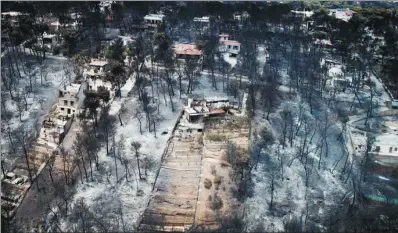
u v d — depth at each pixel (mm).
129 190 148000
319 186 156250
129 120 184250
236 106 195125
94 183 151250
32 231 133875
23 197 145375
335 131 189875
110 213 139000
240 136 173875
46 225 135375
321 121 196250
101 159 161125
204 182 149000
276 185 153375
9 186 148750
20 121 181250
